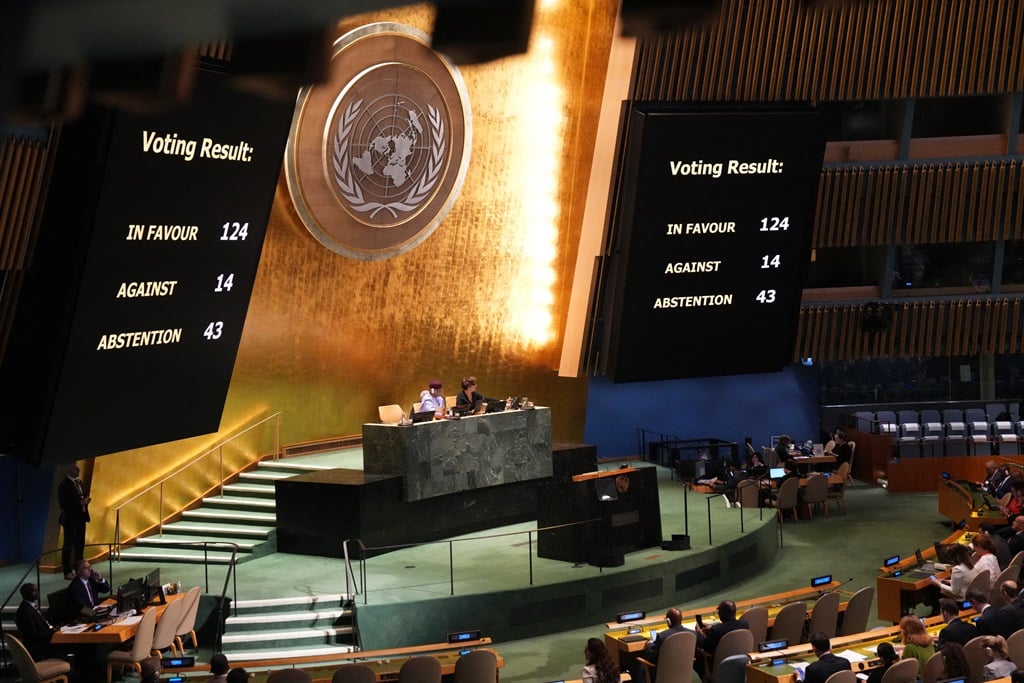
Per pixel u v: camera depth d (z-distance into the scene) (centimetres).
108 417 1370
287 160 1811
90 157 1205
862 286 2345
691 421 2470
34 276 1290
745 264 1703
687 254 1669
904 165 2206
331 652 1386
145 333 1349
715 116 1597
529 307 2178
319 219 1861
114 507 1683
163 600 1381
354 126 1867
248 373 1861
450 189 2019
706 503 2033
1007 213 2248
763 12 1855
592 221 1972
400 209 1962
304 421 1953
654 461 2414
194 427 1478
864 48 1972
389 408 1856
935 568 1423
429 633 1441
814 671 1007
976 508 1811
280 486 1669
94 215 1231
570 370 2098
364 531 1614
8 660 1381
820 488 2095
